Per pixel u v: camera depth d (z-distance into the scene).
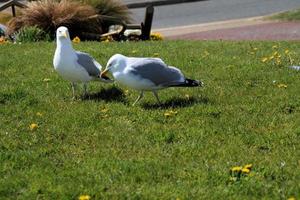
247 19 28.75
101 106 10.07
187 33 25.09
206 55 14.49
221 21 28.81
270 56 14.14
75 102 10.39
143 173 7.23
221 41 18.12
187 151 7.97
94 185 6.96
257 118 9.32
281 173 7.17
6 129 8.98
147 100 10.38
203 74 12.23
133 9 33.72
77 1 21.31
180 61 13.59
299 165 7.46
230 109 9.73
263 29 24.64
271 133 8.62
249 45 16.53
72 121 9.30
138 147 8.17
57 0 21.38
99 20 20.83
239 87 11.18
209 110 9.61
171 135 8.52
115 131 8.82
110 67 9.88
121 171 7.32
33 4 20.67
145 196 6.64
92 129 8.91
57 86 11.46
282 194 6.63
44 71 12.79
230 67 12.82
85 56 10.47
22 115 9.67
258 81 11.59
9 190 6.91
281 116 9.39
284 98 10.30
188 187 6.85
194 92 10.83
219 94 10.69
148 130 8.78
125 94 10.84
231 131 8.73
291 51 15.05
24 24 20.19
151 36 21.14
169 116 9.38
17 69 13.02
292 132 8.62
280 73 12.16
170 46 16.34
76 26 20.12
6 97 10.59
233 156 7.77
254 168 7.33
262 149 8.11
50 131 8.86
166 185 6.91
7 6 21.41
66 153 8.02
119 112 9.67
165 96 10.55
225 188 6.82
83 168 7.45
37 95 10.80
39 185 6.95
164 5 34.69
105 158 7.74
